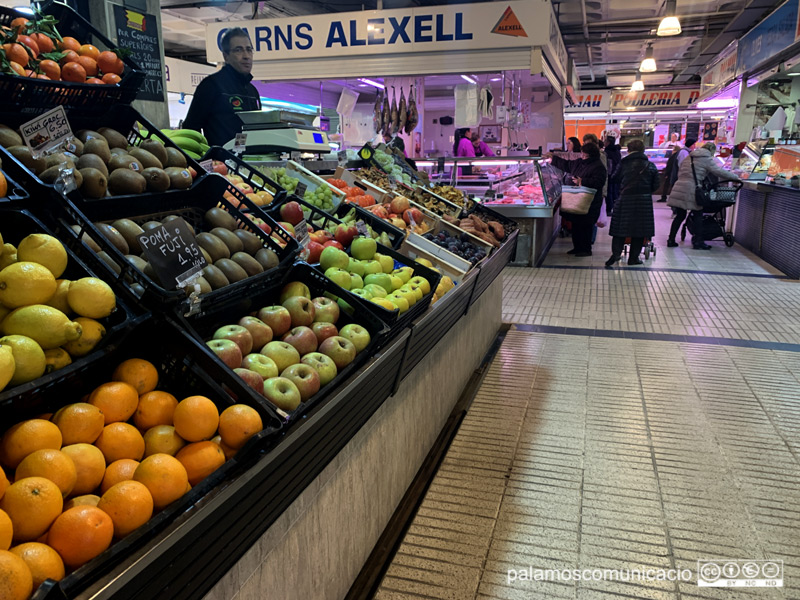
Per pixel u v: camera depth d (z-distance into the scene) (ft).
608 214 40.70
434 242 12.74
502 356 15.51
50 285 4.22
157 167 6.75
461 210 17.12
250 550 4.84
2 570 2.82
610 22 42.16
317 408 5.32
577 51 54.49
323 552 6.27
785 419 11.66
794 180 24.98
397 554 7.79
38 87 6.06
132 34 12.69
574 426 11.48
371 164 18.04
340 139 29.22
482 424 11.60
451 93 48.06
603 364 14.83
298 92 37.37
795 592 7.06
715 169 30.63
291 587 5.62
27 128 5.56
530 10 20.97
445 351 11.19
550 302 20.99
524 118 40.40
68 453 3.75
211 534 3.97
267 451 4.50
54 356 4.07
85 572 3.07
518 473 9.81
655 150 70.59
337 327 7.29
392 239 11.18
